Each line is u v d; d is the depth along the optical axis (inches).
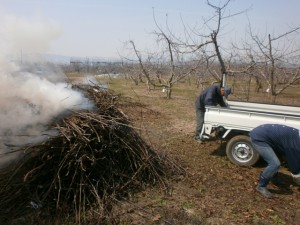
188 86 1173.7
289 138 212.1
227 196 220.7
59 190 185.3
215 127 287.6
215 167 274.4
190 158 295.0
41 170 197.0
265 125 223.1
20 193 192.1
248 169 271.6
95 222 181.2
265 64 655.8
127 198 209.2
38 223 177.6
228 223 186.9
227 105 350.0
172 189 225.9
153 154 254.5
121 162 228.8
